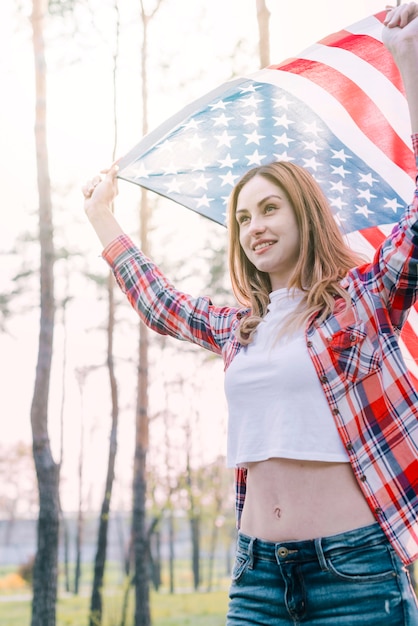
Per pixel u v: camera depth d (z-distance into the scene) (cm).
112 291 1977
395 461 199
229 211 249
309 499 199
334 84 316
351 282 217
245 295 251
